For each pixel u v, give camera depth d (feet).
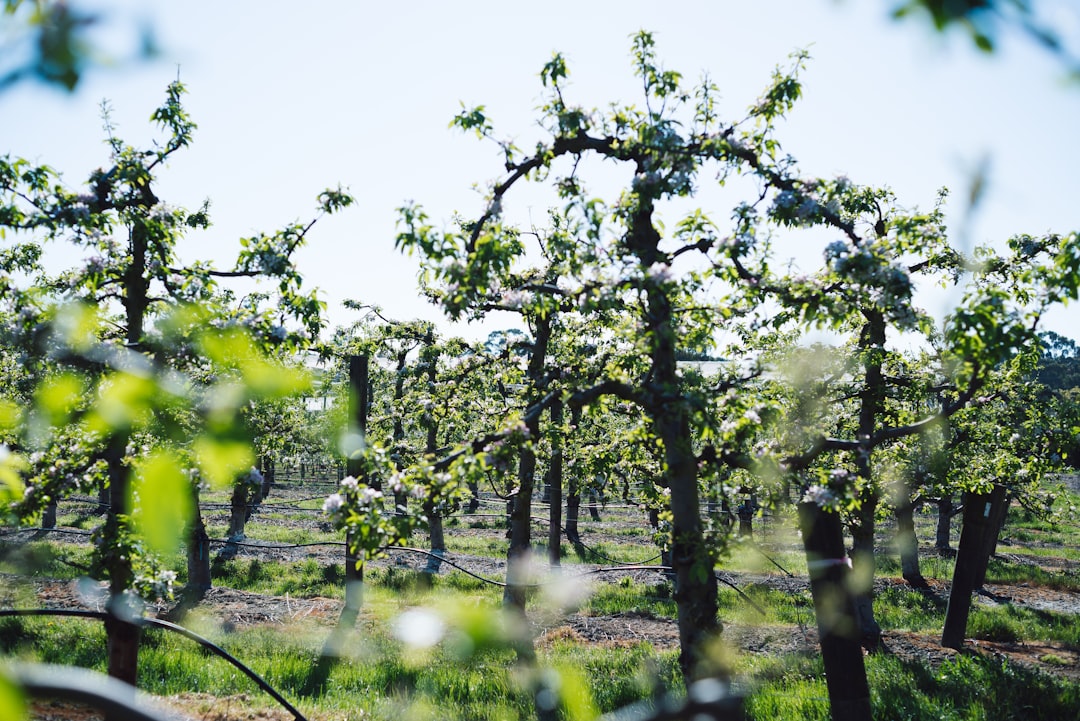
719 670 22.00
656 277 23.50
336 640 42.75
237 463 4.55
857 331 46.29
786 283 25.75
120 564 24.13
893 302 24.67
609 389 25.09
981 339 22.13
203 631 47.80
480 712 32.35
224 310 23.89
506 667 38.99
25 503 22.68
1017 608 62.95
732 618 54.39
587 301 24.77
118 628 23.79
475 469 23.26
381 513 22.13
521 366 48.37
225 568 72.74
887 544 96.32
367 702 34.40
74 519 103.45
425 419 54.44
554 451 45.91
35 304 20.53
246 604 57.26
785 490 26.94
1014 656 46.83
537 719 31.32
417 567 79.05
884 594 67.77
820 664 41.68
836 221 26.43
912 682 39.29
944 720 33.96
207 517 113.70
